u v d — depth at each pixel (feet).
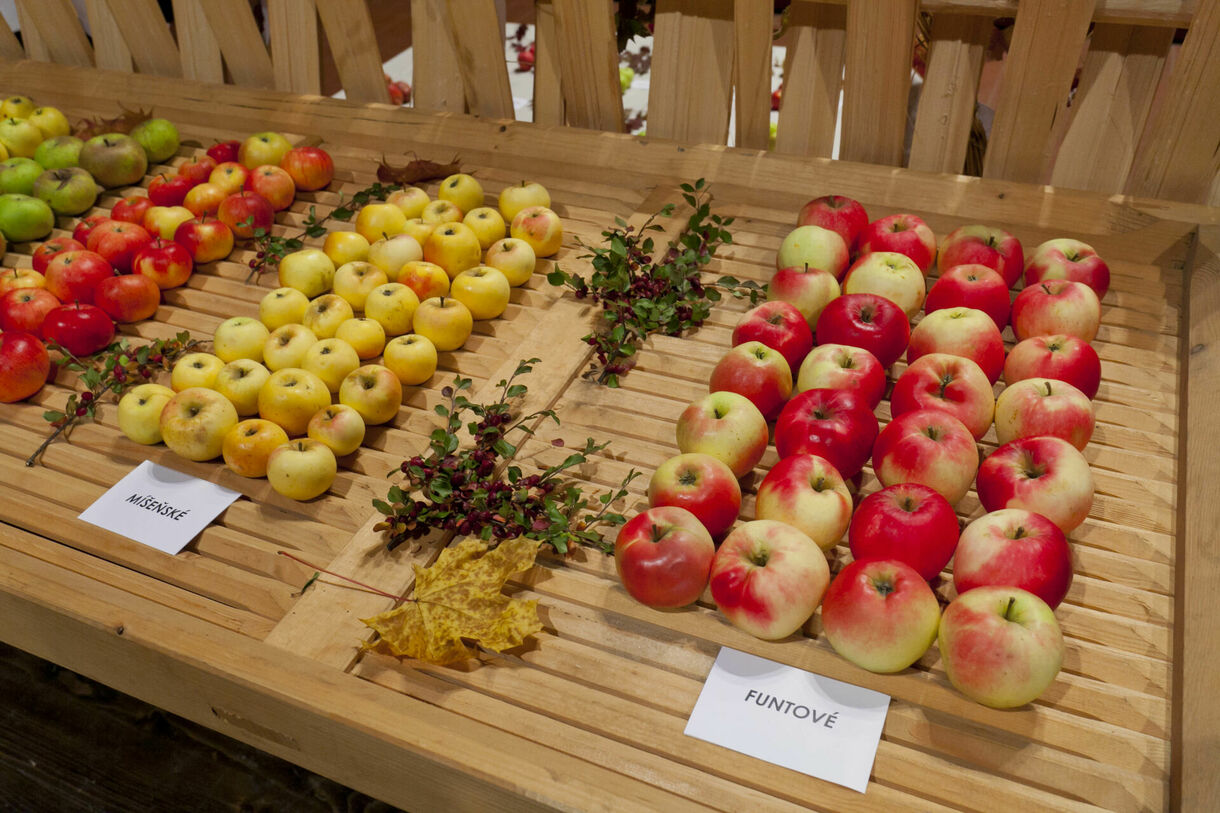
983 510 4.16
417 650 3.59
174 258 5.66
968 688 3.31
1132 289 5.18
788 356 4.67
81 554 4.24
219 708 3.80
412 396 4.94
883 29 5.39
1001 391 4.75
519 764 3.22
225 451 4.43
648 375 4.91
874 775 3.28
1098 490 4.20
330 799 4.12
